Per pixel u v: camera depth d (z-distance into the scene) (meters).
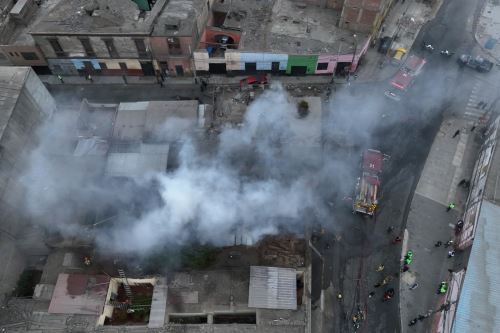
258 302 33.00
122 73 50.16
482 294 32.00
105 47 46.19
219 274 34.81
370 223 39.75
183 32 44.66
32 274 36.81
